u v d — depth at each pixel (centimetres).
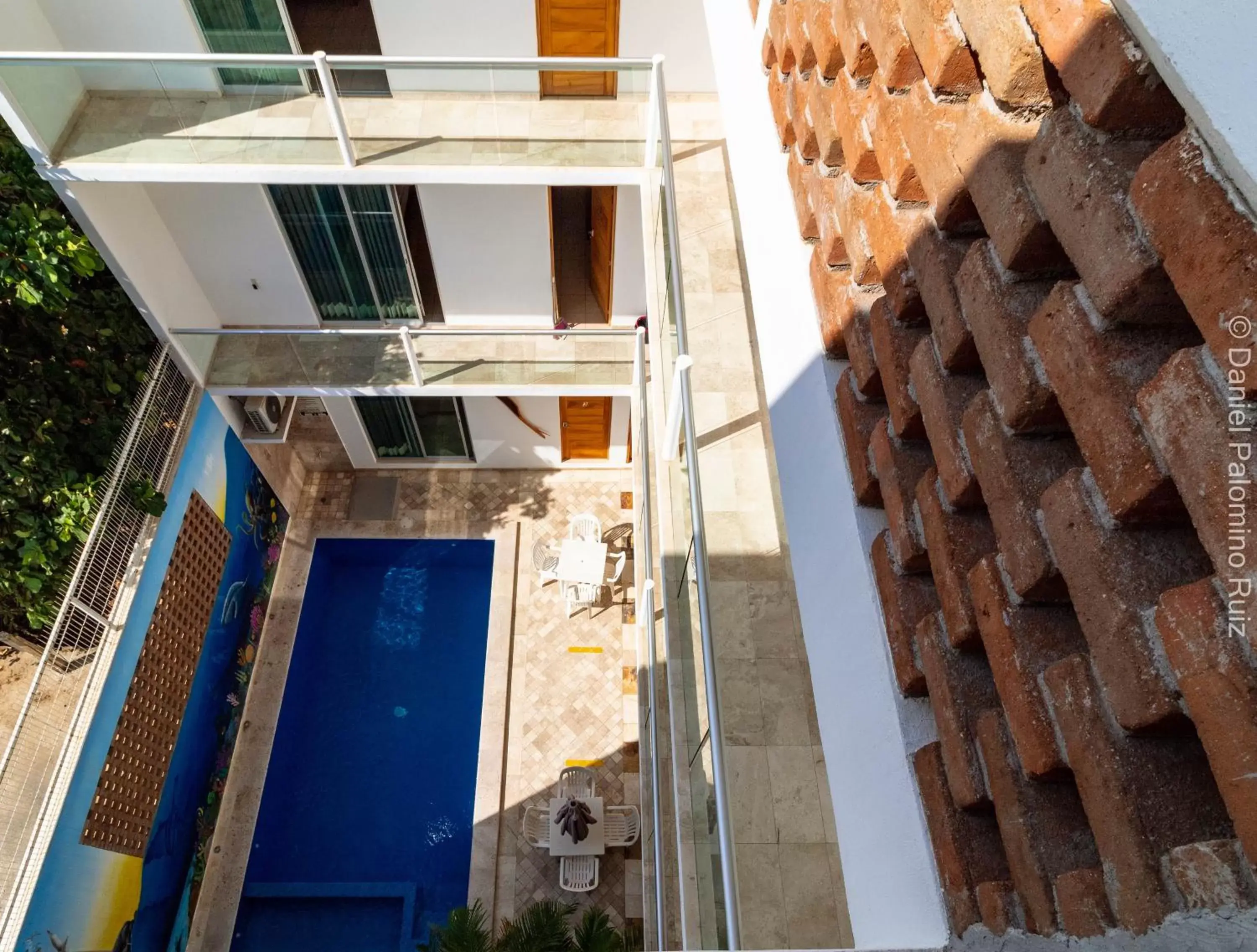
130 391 763
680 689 504
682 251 679
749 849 446
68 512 661
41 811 602
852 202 189
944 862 148
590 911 709
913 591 167
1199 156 82
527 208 805
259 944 824
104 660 676
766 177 285
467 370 901
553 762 926
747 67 327
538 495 1133
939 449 146
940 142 142
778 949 424
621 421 1063
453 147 681
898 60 154
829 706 206
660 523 578
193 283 845
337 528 1088
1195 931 89
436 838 891
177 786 788
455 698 989
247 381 862
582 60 629
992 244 130
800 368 235
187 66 604
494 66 634
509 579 1055
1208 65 77
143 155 641
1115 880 103
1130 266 94
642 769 791
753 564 536
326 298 900
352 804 910
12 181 641
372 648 1024
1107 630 102
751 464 573
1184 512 98
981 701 145
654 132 673
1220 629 82
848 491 196
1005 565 125
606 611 1044
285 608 1021
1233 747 81
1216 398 82
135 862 714
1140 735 103
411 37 704
